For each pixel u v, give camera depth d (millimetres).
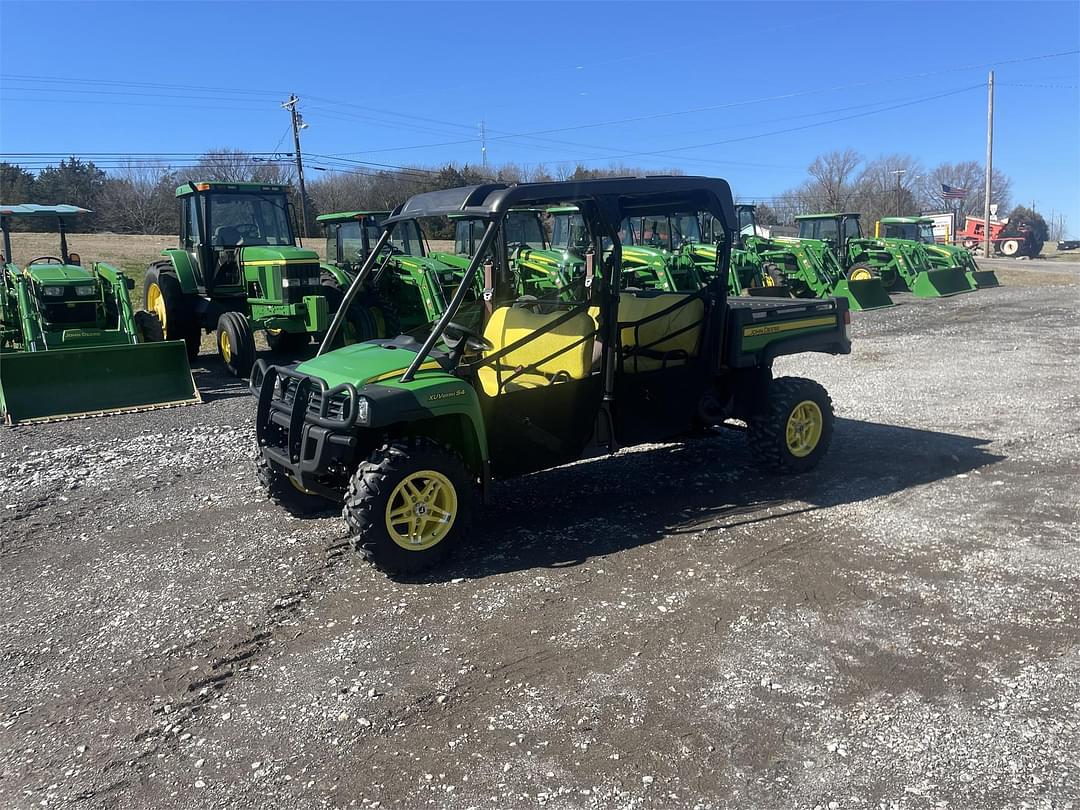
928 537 4711
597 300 5156
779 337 5902
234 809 2719
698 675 3371
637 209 5562
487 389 5004
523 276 9695
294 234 12734
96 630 4000
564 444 5102
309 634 3871
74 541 5195
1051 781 2678
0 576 4695
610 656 3543
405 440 4465
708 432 6121
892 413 7812
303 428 4527
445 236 16406
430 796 2734
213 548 4969
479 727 3090
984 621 3725
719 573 4324
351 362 4699
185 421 8508
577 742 2973
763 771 2783
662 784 2738
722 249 5508
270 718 3215
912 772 2750
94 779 2902
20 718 3301
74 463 6953
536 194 4516
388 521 4281
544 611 3980
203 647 3787
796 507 5277
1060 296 19578
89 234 46312
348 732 3098
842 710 3100
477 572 4465
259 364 5188
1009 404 8008
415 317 12711
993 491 5469
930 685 3238
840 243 22734
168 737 3129
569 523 5145
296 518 5426
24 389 8750
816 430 5953
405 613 4031
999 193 77312
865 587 4109
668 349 5516
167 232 49500
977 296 20078
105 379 9188
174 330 12383
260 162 41312
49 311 10883
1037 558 4371
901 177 69438
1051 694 3148
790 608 3916
